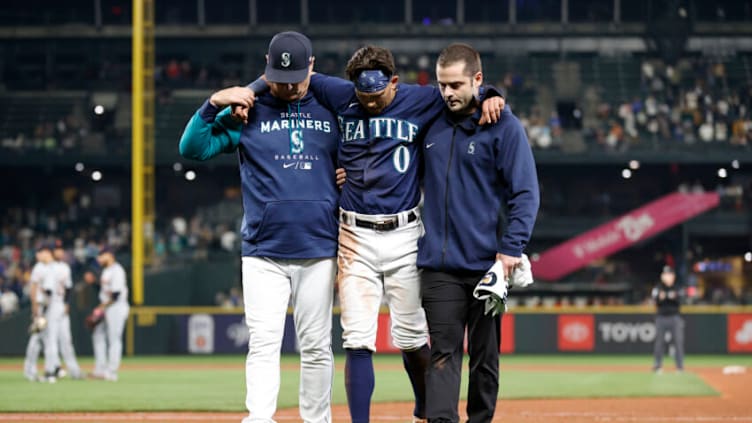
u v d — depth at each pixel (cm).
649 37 14225
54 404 4547
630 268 13038
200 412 4222
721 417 4088
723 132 13038
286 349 9906
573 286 11894
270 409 2333
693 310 10062
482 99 2305
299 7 14812
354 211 2356
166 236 12538
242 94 2289
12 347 9600
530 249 13175
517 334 10062
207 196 13912
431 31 14362
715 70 14088
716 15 14262
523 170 2288
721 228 12619
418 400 2597
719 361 9125
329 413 2473
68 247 12606
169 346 9825
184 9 14762
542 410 4422
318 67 14212
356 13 14838
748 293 12550
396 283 2389
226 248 12381
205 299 11538
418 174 2402
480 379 2388
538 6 14538
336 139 2377
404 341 2469
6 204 13712
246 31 14450
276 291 2378
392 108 2323
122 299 6122
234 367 8000
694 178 13550
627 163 12875
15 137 13350
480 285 2220
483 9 14762
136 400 4772
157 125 13475
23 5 14462
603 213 13200
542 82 14050
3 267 11419
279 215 2339
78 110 13775
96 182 13775
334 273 2405
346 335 2373
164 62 14438
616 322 10044
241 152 2391
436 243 2314
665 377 6706
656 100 13612
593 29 14300
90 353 9562
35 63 14312
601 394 5291
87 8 14525
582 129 13300
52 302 5944
